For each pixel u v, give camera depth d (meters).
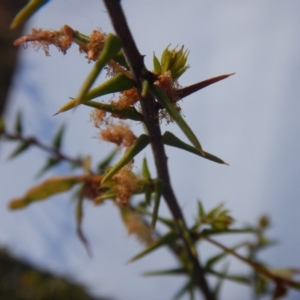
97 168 0.23
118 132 0.16
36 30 0.12
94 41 0.12
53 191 0.21
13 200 0.21
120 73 0.12
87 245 0.20
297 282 0.19
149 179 0.16
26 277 0.34
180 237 0.19
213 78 0.13
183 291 0.22
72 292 0.33
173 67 0.13
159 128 0.14
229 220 0.19
